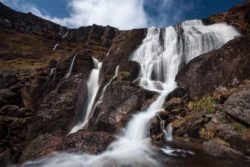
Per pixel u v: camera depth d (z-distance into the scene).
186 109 17.16
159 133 15.71
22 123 23.98
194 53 24.50
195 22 28.70
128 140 15.85
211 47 23.95
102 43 65.44
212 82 18.14
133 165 11.90
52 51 54.38
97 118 20.03
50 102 24.33
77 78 25.58
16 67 38.12
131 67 24.30
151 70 25.02
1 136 22.72
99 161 13.00
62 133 22.25
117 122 18.44
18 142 23.11
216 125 14.16
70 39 71.44
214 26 27.00
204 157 12.35
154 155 12.89
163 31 27.75
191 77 19.61
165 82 23.73
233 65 17.83
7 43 51.72
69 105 23.45
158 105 18.41
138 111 18.80
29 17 71.88
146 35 28.38
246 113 13.47
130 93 19.92
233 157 12.08
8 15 65.88
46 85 26.67
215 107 15.76
